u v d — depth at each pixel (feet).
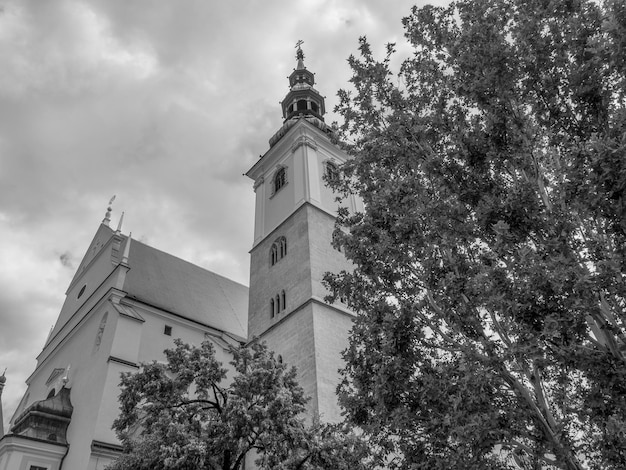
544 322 29.94
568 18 37.68
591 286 28.68
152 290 148.25
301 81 181.68
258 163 159.84
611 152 28.09
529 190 34.55
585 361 29.60
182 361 76.43
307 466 69.31
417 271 44.19
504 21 41.86
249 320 129.18
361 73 53.26
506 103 39.42
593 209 30.40
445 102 46.16
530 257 31.22
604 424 31.22
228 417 67.26
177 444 64.08
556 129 37.35
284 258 127.54
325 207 132.98
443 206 40.16
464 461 34.01
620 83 33.94
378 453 49.14
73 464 103.91
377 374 39.99
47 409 115.34
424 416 37.91
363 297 47.83
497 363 32.76
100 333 127.03
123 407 71.61
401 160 47.19
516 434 33.96
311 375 98.17
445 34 47.78
